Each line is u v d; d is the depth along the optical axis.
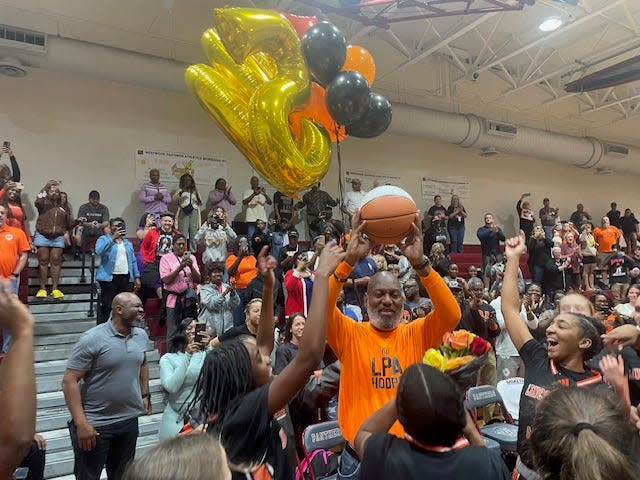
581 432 1.07
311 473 2.53
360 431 1.46
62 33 8.39
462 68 11.54
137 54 8.53
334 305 1.96
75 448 2.89
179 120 9.61
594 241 10.78
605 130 14.44
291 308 5.64
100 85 8.96
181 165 9.53
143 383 3.54
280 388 1.36
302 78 2.54
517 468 1.84
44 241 6.37
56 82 8.60
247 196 9.33
